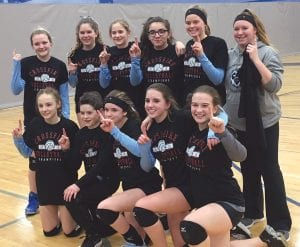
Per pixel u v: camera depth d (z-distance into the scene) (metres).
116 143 2.69
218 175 2.31
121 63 3.29
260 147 2.53
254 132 2.48
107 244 2.74
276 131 2.60
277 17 13.77
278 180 2.60
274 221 2.64
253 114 2.46
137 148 2.55
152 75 3.11
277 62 2.51
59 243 2.80
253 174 2.81
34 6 8.02
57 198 2.85
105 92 3.40
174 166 2.56
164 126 2.55
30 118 3.37
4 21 7.64
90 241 2.72
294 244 2.60
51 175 2.86
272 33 13.66
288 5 14.17
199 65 2.86
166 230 2.88
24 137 3.00
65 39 8.59
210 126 2.18
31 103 3.37
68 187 2.79
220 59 2.78
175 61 3.04
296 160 4.22
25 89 3.38
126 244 2.67
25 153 3.08
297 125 5.65
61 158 2.87
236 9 12.45
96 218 2.81
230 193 2.32
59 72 3.34
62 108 3.34
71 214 2.74
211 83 2.85
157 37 3.00
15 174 4.18
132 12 9.61
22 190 3.75
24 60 3.36
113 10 9.24
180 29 10.84
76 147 2.88
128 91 3.31
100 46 3.42
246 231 2.69
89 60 3.39
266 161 2.60
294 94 7.95
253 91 2.46
